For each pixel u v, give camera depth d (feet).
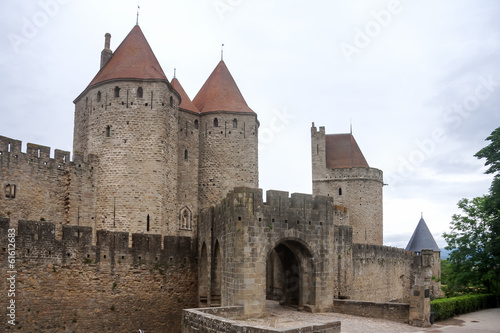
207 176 149.59
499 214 124.47
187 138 149.18
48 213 117.29
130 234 120.37
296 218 92.02
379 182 200.75
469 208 142.61
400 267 162.71
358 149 207.72
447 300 101.96
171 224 130.00
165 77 135.03
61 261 91.91
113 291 98.58
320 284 93.15
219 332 63.16
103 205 122.93
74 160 122.42
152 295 104.47
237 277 83.56
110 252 99.35
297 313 90.84
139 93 127.85
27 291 86.69
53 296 90.02
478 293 140.36
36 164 116.47
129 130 124.98
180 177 145.28
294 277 102.58
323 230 95.40
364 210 193.88
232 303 84.48
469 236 140.15
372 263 141.79
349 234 130.82
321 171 200.54
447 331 79.00
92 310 95.09
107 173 123.85
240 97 159.94
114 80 126.72
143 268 103.91
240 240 84.53
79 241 95.14
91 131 128.57
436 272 188.65
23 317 85.71
